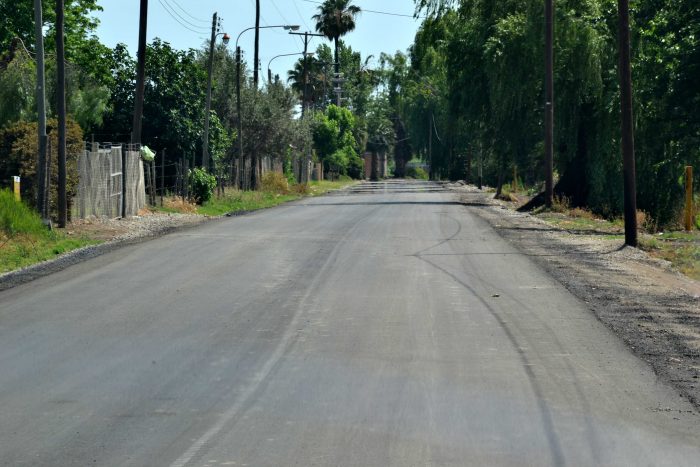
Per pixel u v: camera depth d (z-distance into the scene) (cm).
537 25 6694
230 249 3372
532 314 2006
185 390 1336
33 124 4400
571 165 6731
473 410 1223
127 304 2136
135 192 5319
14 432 1123
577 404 1256
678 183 5741
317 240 3744
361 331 1806
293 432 1116
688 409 1234
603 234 4453
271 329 1827
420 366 1496
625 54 3791
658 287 2508
